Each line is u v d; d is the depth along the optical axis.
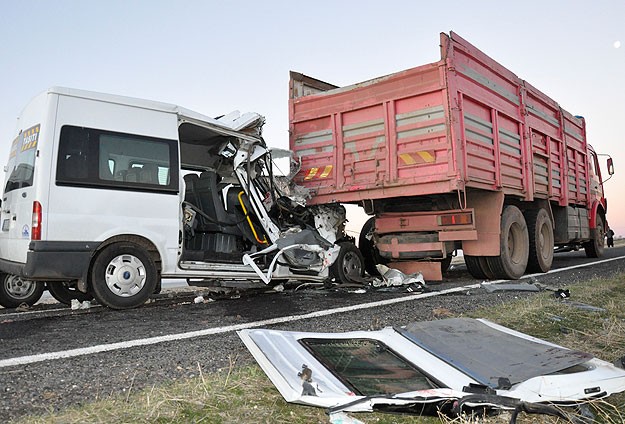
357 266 7.61
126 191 5.17
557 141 10.00
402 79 6.89
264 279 6.04
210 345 3.64
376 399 2.19
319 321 4.62
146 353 3.41
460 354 2.97
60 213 4.77
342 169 7.50
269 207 6.81
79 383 2.77
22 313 5.42
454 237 7.37
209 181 6.18
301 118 8.01
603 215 13.55
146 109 5.48
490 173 7.30
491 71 7.60
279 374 2.56
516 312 4.92
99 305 6.02
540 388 2.37
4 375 2.90
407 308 5.29
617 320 4.64
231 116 6.55
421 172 6.73
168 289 8.24
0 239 5.43
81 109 5.04
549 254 9.34
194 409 2.38
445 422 2.25
